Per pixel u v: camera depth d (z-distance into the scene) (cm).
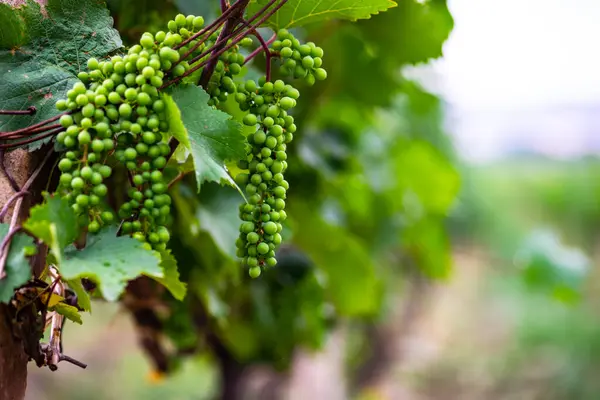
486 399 364
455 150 226
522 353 401
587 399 360
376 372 266
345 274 137
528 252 210
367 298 143
